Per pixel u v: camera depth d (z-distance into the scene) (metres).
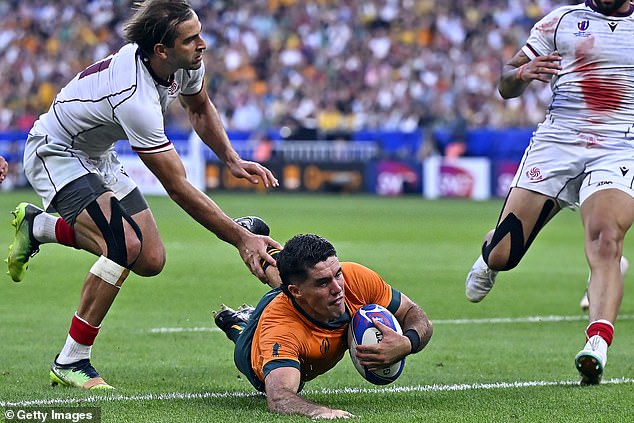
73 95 20.91
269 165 100.06
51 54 115.88
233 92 110.31
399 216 73.25
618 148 22.55
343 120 107.31
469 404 19.11
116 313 32.66
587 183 22.50
